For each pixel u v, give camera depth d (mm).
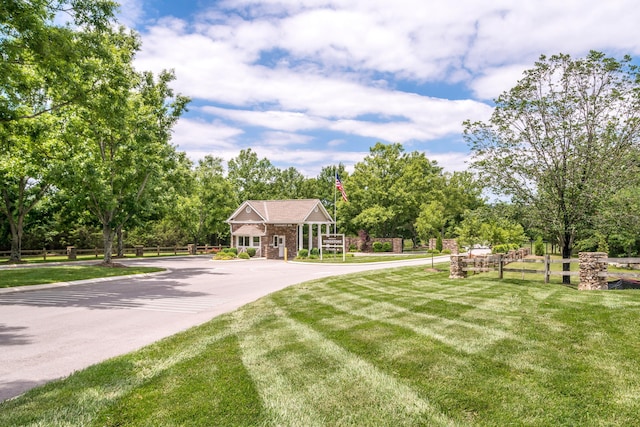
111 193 22984
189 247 46062
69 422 4109
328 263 30594
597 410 4355
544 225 15516
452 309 9578
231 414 4301
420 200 54344
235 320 8977
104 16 14852
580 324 7742
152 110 25859
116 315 10125
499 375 5324
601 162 14000
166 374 5469
